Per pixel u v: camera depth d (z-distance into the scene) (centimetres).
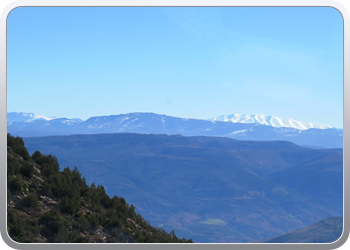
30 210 1959
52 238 1797
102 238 1964
